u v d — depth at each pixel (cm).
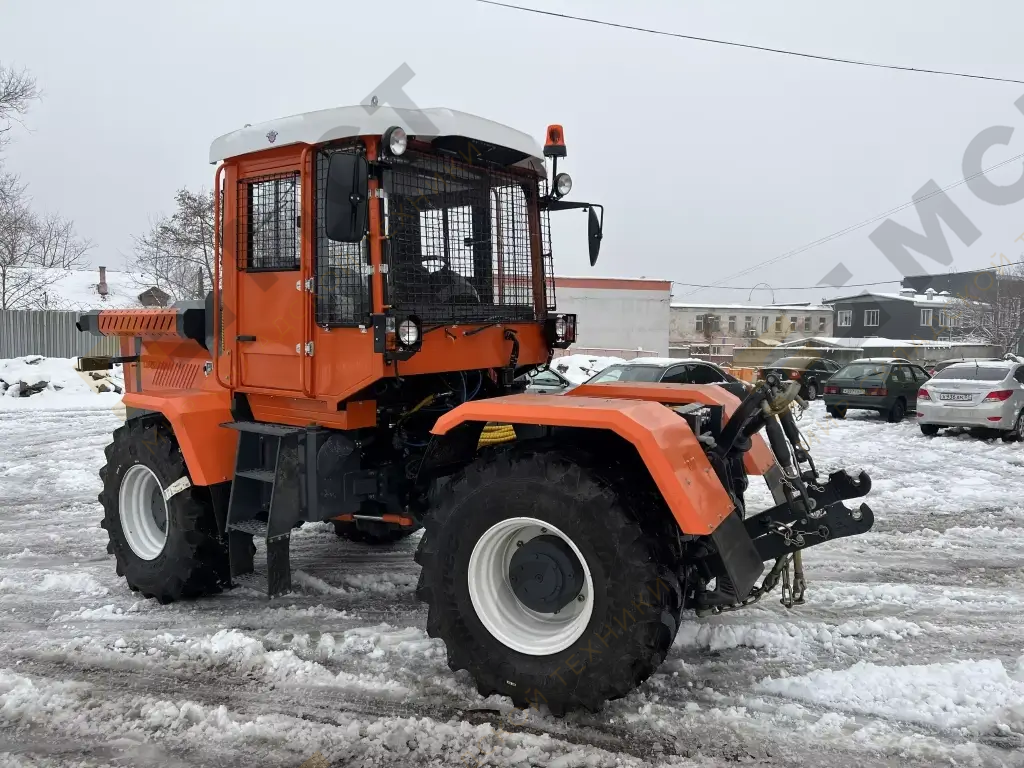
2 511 693
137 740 301
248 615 436
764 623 409
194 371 464
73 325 2102
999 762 279
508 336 427
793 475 326
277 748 295
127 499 476
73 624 423
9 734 306
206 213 2239
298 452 382
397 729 305
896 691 331
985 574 509
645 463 297
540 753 288
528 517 308
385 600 459
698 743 294
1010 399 1106
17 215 2586
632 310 3219
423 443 424
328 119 354
